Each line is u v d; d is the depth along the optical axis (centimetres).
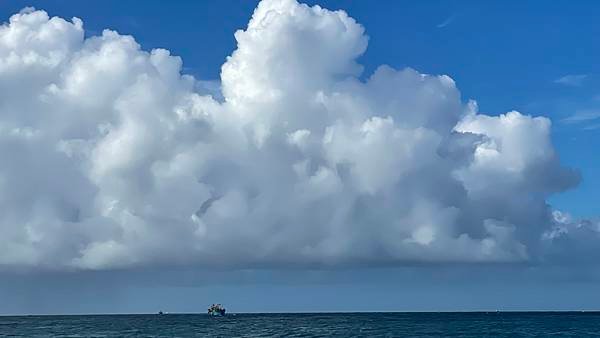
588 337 17262
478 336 17812
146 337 17975
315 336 18262
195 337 17912
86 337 18100
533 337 17350
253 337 17775
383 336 18088
